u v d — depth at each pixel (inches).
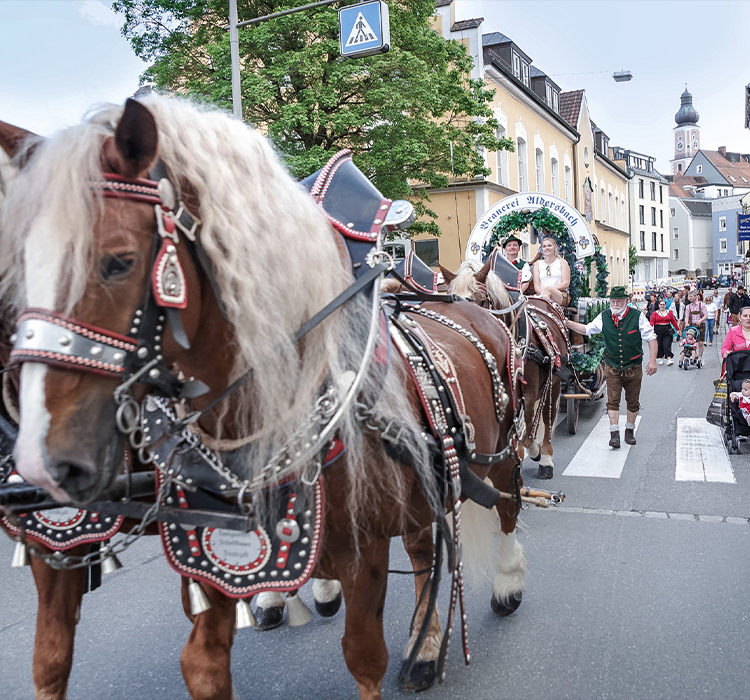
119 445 57.2
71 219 52.1
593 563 167.8
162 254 56.9
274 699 115.2
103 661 129.0
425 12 521.3
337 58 474.0
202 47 481.7
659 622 136.9
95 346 53.6
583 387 322.0
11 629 143.8
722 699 111.4
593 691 114.4
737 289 740.7
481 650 128.0
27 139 59.8
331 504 75.0
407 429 77.8
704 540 182.1
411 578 161.0
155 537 199.5
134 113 54.2
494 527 129.3
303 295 68.9
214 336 65.7
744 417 279.0
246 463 70.9
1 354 82.8
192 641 78.5
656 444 297.6
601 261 368.5
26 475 51.3
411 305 120.7
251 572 72.7
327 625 139.3
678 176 3722.9
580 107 1234.0
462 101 540.1
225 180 62.8
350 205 82.2
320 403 70.7
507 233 357.7
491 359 113.6
